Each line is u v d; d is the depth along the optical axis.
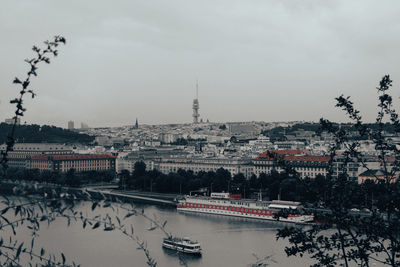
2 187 37.69
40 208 36.25
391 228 51.31
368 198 55.03
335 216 53.12
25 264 166.00
